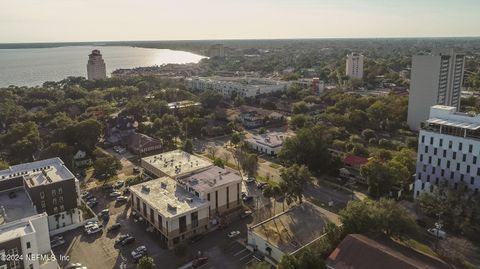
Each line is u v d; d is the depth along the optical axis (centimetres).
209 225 11919
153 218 11669
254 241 10675
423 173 12938
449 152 12094
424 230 11319
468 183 11744
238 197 13188
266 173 16412
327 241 9800
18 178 12600
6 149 19288
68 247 11062
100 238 11531
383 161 15438
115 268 10075
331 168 15938
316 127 18175
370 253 8788
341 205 13250
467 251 10038
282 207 13275
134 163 18200
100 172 15412
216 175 13588
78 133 19188
